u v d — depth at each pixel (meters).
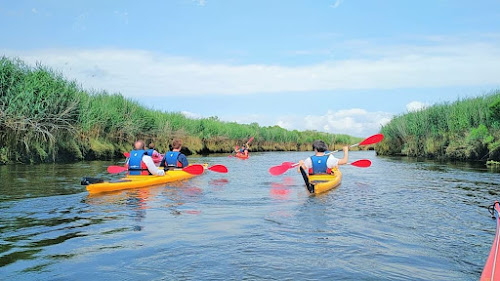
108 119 18.72
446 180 10.38
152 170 9.19
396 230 4.89
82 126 16.62
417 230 4.91
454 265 3.62
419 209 6.26
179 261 3.68
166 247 4.12
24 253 3.90
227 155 25.48
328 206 6.48
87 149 17.00
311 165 8.75
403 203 6.81
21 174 10.56
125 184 8.23
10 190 7.80
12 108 13.55
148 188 8.53
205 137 28.55
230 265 3.57
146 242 4.30
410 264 3.63
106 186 7.79
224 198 7.28
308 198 7.31
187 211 6.04
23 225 5.04
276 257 3.80
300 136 44.69
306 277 3.27
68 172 11.24
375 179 10.70
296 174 12.23
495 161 15.08
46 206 6.31
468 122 18.16
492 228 5.04
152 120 22.80
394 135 25.86
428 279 3.27
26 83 14.20
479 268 3.54
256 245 4.20
